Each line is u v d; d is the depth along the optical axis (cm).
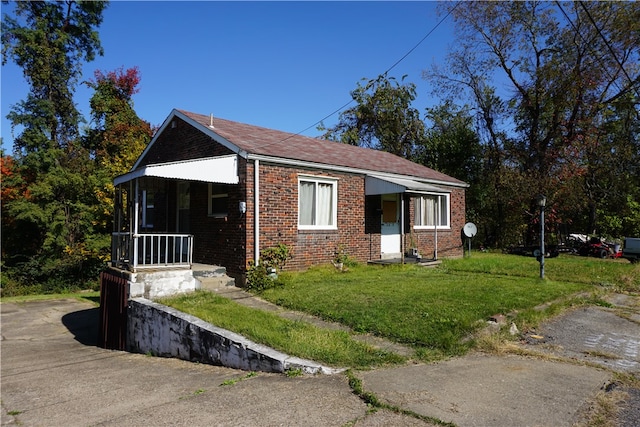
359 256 1352
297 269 1170
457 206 1773
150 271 959
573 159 2342
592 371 496
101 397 507
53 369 721
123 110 3039
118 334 935
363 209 1371
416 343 604
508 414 375
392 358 543
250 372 547
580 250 2119
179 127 1355
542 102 2481
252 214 1073
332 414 385
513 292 902
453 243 1736
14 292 2061
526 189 2267
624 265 1525
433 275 1179
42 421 439
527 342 629
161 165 958
